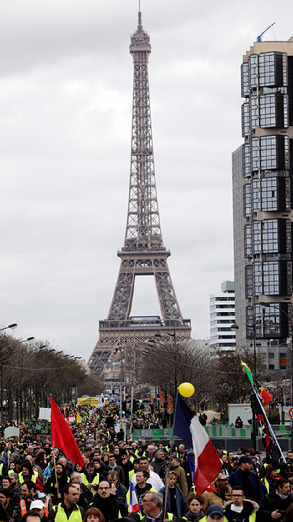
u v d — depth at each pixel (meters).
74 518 30.02
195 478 29.70
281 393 175.62
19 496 36.88
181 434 30.00
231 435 109.75
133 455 51.19
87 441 68.81
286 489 30.48
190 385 28.38
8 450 64.75
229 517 29.02
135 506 32.16
